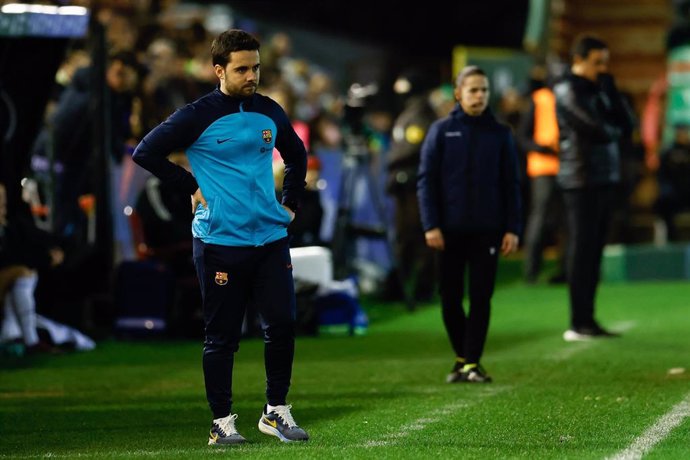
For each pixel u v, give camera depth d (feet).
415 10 349.82
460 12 350.84
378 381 110.63
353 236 176.14
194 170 78.54
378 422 87.97
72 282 153.07
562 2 256.32
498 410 92.02
